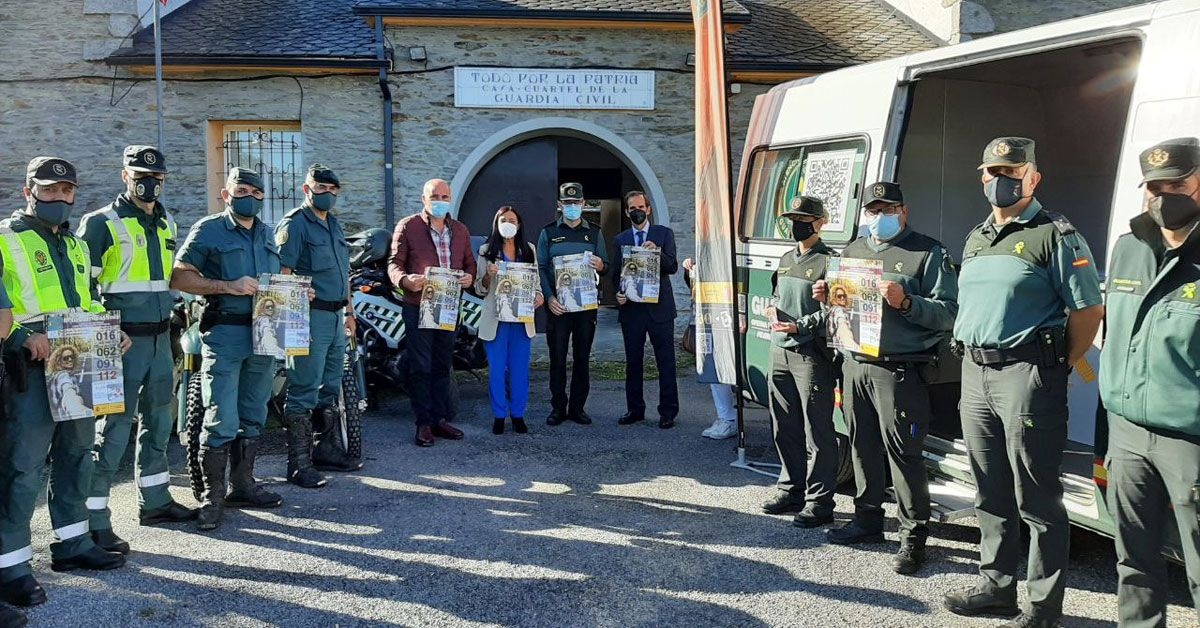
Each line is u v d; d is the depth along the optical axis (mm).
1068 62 5645
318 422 5711
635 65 10742
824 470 4633
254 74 10430
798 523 4648
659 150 10875
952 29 11180
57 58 10312
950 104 6109
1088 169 6168
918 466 4012
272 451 6246
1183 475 2811
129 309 4293
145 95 10430
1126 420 2982
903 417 3975
